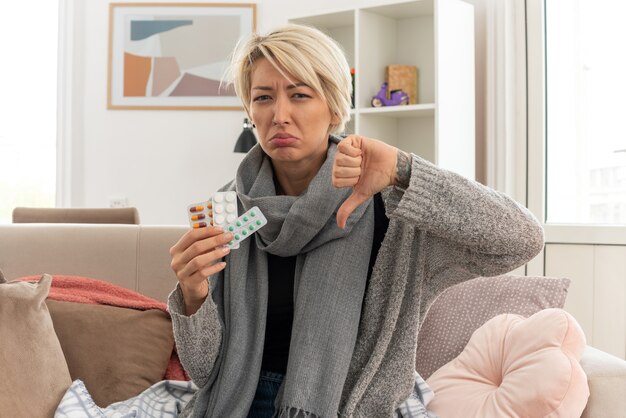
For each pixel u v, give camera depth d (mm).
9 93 4684
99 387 1952
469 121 3719
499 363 1805
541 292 2006
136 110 4535
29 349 1784
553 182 3523
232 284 1584
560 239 3387
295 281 1570
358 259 1549
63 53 4586
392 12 3895
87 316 2033
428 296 1548
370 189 1367
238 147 4246
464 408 1738
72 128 4570
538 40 3529
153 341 2045
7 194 4684
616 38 3318
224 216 1440
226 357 1549
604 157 3348
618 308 3271
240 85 1571
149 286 2270
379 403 1527
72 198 4562
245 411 1510
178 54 4512
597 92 3375
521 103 3584
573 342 1689
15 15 4688
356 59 3824
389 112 3803
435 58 3561
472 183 1386
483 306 2014
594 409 1614
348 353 1498
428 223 1368
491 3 3686
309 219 1514
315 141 1508
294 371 1480
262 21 4465
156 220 4523
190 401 1660
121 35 4543
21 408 1751
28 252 2299
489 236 1358
